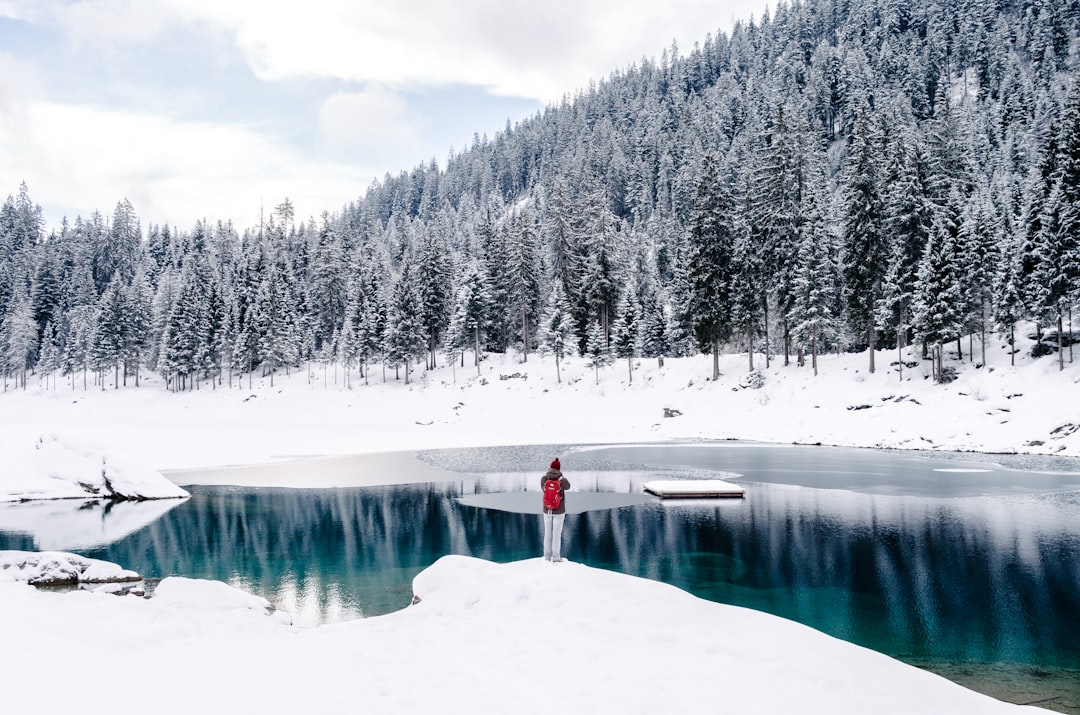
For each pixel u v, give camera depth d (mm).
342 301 100062
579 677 6559
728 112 132750
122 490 26422
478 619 8906
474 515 22312
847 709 5863
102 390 91375
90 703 5836
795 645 7453
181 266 133125
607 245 67000
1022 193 60594
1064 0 126562
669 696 6016
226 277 113688
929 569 15062
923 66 127000
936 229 48438
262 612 10594
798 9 180500
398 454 41250
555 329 69312
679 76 185000
